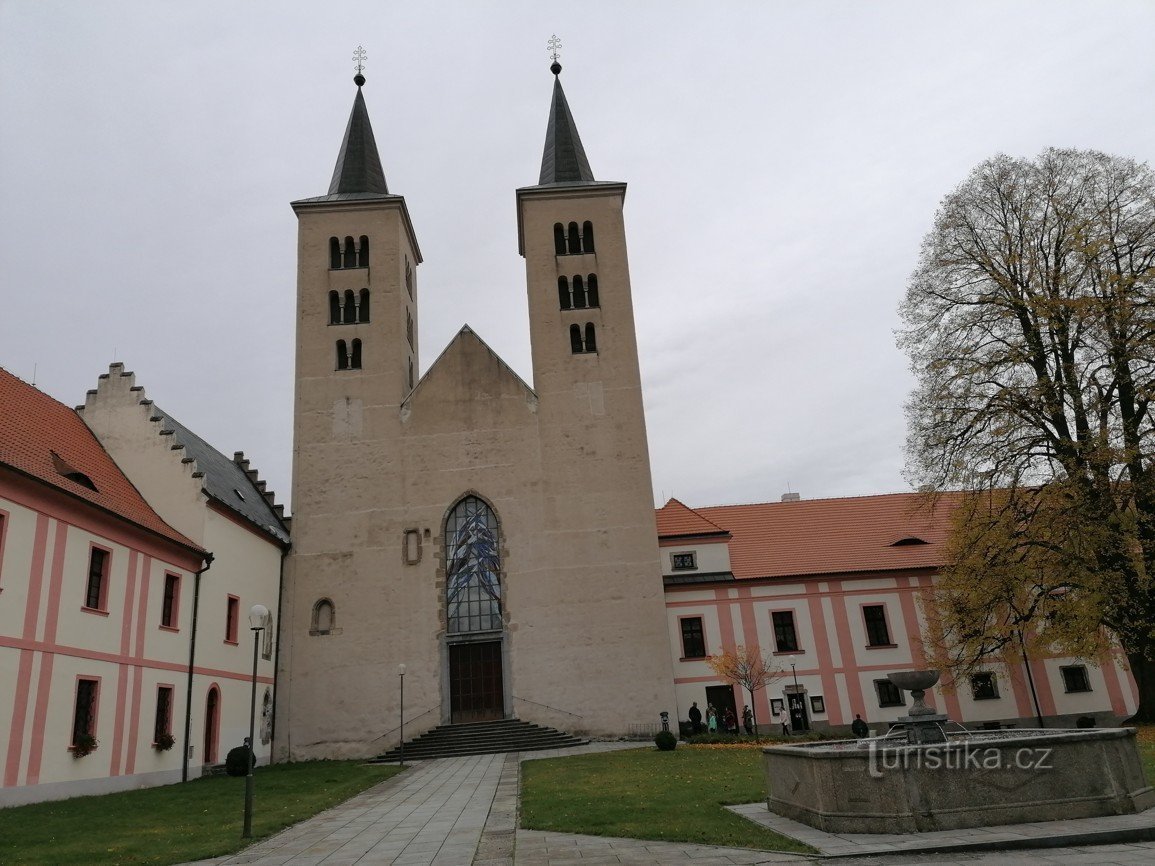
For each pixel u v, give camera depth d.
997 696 44.66
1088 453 30.42
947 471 34.34
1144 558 30.30
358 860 14.73
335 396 46.84
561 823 16.75
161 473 35.28
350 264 49.81
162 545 32.00
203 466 40.81
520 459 45.84
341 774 31.81
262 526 41.12
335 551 44.31
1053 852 12.29
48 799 24.52
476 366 47.38
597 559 44.19
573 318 48.53
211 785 29.00
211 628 35.44
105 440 35.78
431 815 19.83
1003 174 35.38
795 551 49.31
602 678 42.41
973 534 34.81
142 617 30.31
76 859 15.49
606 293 49.12
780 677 44.84
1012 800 14.09
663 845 14.20
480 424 46.38
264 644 41.00
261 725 40.06
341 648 42.84
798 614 46.12
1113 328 30.91
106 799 24.81
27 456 26.92
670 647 43.84
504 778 26.94
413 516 44.88
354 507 44.97
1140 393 30.66
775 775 16.84
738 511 54.00
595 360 47.69
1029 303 33.09
